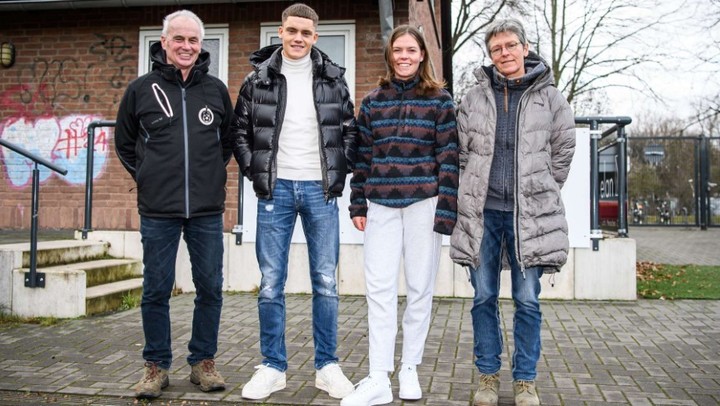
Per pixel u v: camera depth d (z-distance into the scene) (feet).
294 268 22.58
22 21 28.94
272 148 11.70
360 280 22.16
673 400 11.59
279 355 12.02
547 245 10.84
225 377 13.00
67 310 18.38
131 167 12.23
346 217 22.17
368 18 26.76
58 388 12.19
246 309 19.89
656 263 32.42
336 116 11.87
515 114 11.19
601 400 11.59
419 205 11.49
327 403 11.40
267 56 12.45
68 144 28.43
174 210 11.44
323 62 11.93
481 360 11.42
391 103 11.53
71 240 22.76
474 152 11.27
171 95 11.60
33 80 28.81
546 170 11.05
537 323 11.18
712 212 59.06
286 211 11.88
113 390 12.10
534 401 10.94
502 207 11.21
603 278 21.15
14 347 15.26
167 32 11.44
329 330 12.06
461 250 11.20
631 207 61.67
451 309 19.92
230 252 22.75
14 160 28.66
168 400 11.62
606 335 16.55
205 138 11.74
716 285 24.59
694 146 58.39
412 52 11.31
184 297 22.22
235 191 26.40
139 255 23.00
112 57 28.43
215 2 26.89
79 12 28.63
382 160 11.50
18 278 18.56
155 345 11.80
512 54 11.07
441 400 11.60
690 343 15.75
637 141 61.41
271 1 27.02
